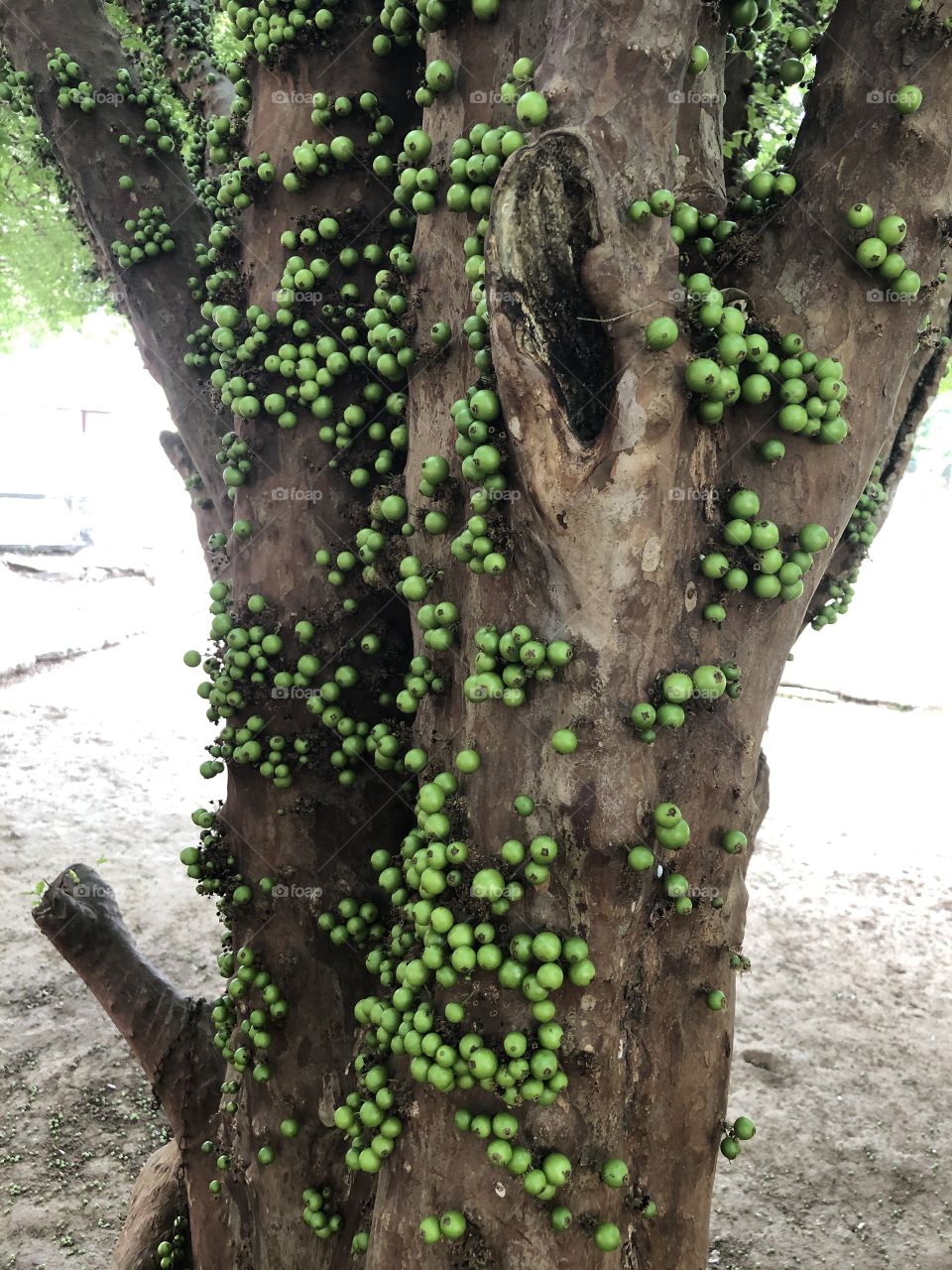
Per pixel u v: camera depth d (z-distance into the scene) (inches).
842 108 124.3
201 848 197.8
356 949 186.9
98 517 1349.7
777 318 126.1
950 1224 301.4
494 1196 135.6
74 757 628.4
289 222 178.9
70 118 218.8
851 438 130.9
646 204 112.3
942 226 124.1
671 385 115.4
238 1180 206.5
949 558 1397.6
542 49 129.3
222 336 184.9
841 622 1099.3
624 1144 144.8
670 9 112.9
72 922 233.8
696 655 129.3
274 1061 192.4
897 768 691.4
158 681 810.8
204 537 252.1
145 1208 252.4
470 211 137.6
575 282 116.4
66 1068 352.5
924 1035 393.7
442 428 144.3
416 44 171.0
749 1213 302.7
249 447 187.2
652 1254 152.6
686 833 126.4
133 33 315.0
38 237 369.7
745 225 132.7
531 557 127.1
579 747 126.0
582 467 115.2
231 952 204.8
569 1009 132.8
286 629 184.1
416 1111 143.3
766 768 223.0
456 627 145.3
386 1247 144.4
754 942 455.2
